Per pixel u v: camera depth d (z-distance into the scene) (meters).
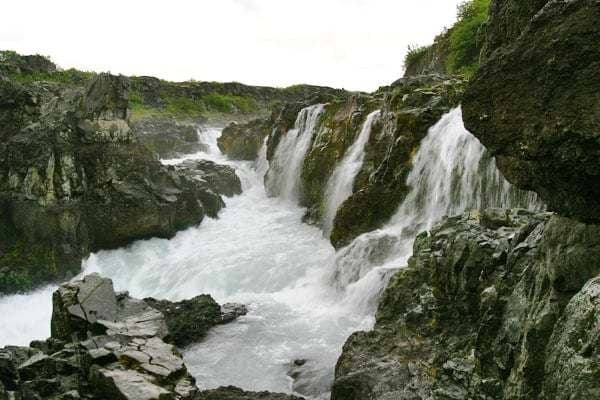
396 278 7.97
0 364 7.56
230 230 18.38
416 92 13.64
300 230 17.45
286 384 8.12
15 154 15.87
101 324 8.67
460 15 24.00
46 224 15.67
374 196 12.60
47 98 17.59
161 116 34.19
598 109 3.06
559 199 3.71
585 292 3.04
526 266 5.09
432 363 6.29
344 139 16.98
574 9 3.29
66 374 7.34
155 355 7.41
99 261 16.45
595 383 2.67
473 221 7.43
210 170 22.97
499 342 4.75
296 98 49.94
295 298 11.73
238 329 9.97
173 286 14.40
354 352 7.11
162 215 17.55
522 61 3.61
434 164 11.61
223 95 46.28
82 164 16.72
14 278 14.74
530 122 3.52
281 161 21.94
